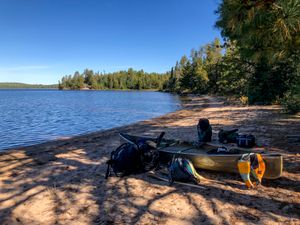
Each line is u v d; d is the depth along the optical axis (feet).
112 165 21.45
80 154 30.60
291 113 52.95
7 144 42.80
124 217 14.51
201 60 280.92
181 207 15.34
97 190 18.66
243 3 12.16
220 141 27.48
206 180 19.39
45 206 16.42
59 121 72.43
